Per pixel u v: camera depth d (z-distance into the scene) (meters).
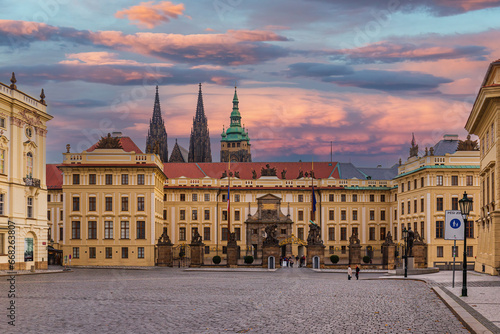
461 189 125.50
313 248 115.06
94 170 127.12
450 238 50.53
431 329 29.89
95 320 32.53
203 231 161.25
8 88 87.62
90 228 126.44
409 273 86.94
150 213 126.44
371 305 40.75
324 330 29.64
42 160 97.38
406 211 142.88
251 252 157.00
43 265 96.06
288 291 53.69
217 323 31.83
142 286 59.22
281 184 165.12
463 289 43.56
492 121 74.56
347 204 164.12
